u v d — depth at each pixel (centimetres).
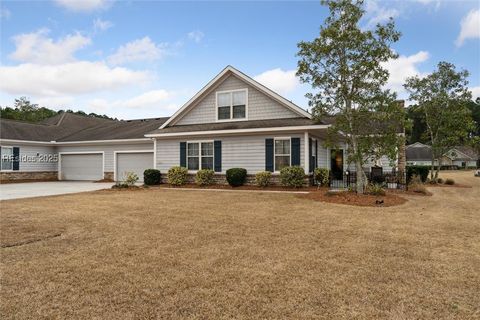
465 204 1082
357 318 316
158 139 1886
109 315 322
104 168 2331
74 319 314
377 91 1134
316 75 1192
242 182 1627
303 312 328
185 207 996
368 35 1101
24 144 2333
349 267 457
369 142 1143
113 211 924
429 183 2042
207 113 1850
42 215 861
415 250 540
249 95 1748
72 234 651
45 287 389
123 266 463
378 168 1647
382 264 471
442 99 2012
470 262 481
